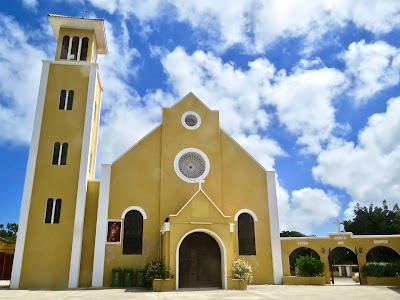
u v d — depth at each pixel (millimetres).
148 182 26047
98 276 23219
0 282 29594
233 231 24297
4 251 36188
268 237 26453
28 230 23719
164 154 26781
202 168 27344
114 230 24453
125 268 23703
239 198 27031
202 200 23438
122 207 25094
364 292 18984
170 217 22594
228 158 27938
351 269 47219
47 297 16672
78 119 26750
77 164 25594
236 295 17531
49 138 25969
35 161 25156
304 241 28484
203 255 23312
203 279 22844
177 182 26344
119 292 19578
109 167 25609
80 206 24438
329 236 28328
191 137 27734
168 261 21812
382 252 45812
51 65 27875
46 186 24781
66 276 23125
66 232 23969
